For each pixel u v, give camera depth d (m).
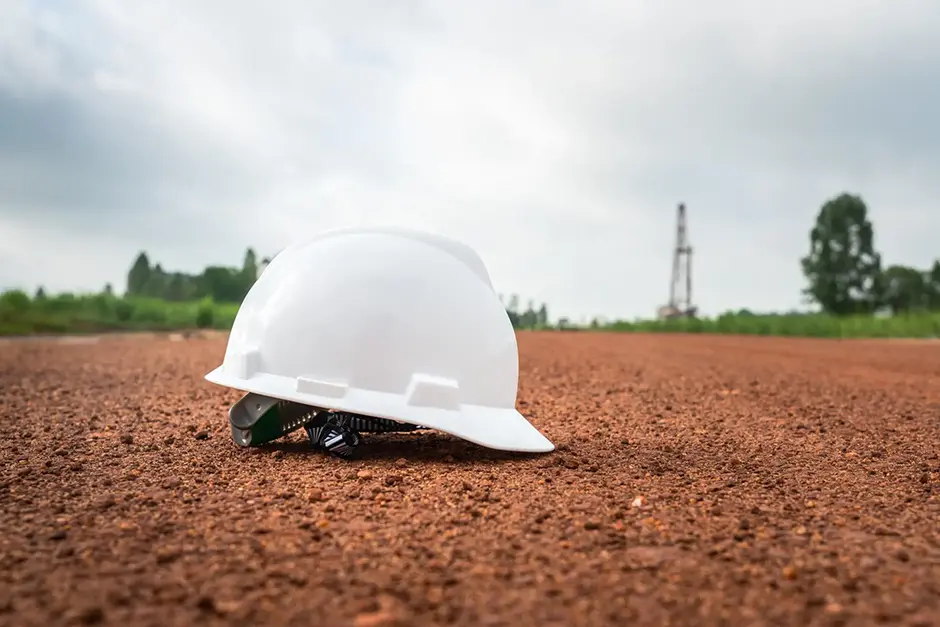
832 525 0.56
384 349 0.69
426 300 0.70
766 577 0.46
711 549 0.50
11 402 1.12
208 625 0.39
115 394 1.23
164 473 0.68
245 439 0.78
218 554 0.48
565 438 0.87
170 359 1.93
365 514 0.55
